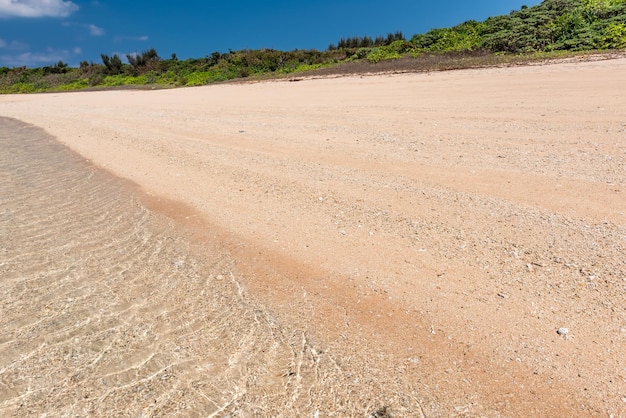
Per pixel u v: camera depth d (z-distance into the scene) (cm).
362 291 307
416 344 256
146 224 453
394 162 566
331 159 607
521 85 1178
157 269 362
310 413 218
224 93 1895
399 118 878
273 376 241
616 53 1467
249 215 448
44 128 1178
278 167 592
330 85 1741
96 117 1341
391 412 215
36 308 319
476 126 739
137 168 662
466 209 407
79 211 505
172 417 220
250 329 280
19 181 635
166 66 3741
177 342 274
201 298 317
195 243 401
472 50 2014
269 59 3122
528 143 603
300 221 422
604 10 1862
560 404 211
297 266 345
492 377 229
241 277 339
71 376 251
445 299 290
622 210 372
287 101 1346
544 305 274
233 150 711
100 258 389
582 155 527
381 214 417
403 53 2372
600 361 230
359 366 244
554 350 240
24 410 228
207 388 236
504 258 326
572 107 819
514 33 1973
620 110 751
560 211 383
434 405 217
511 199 418
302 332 274
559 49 1744
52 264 383
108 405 229
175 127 995
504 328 260
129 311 309
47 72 4366
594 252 318
